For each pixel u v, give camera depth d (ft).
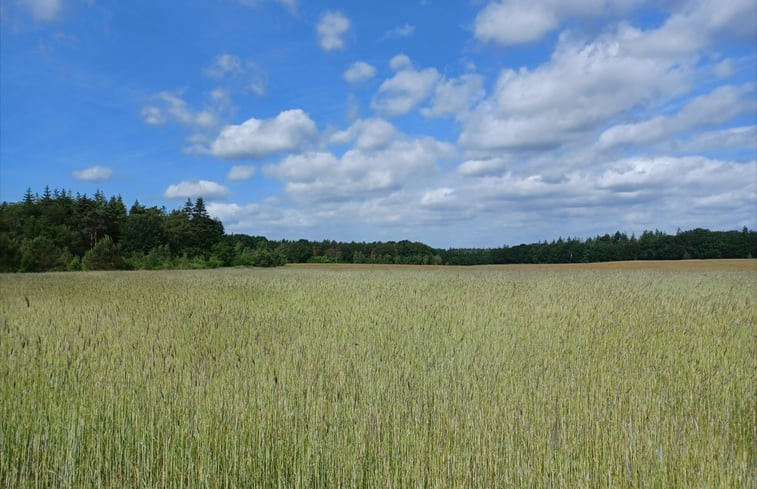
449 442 12.23
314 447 12.18
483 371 19.75
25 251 163.02
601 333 29.07
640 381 18.39
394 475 11.33
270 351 23.04
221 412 14.35
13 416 14.14
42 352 21.89
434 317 35.47
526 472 11.07
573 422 13.96
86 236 241.76
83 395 15.85
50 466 11.83
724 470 11.18
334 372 19.07
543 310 38.75
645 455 11.92
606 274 102.68
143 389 16.49
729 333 29.45
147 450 12.35
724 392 17.56
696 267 179.83
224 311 39.14
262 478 11.52
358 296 51.55
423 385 17.63
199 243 297.53
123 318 33.53
